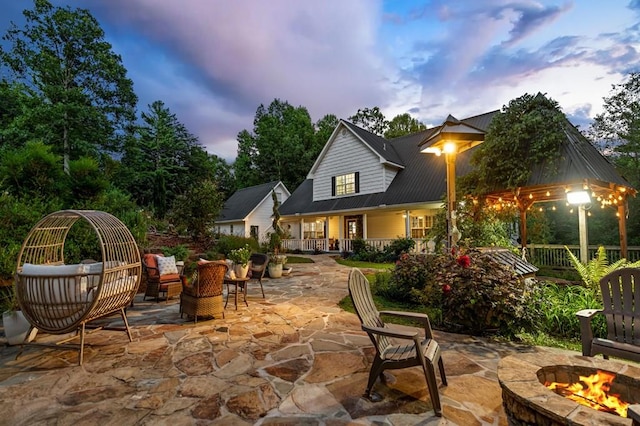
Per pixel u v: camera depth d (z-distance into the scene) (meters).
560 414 1.63
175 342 4.00
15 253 5.44
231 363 3.33
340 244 15.97
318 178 18.34
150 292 6.62
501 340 3.99
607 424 1.54
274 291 7.50
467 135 5.55
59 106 18.88
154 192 24.27
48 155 7.72
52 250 4.85
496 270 4.34
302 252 18.03
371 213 15.64
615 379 2.11
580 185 7.20
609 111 15.30
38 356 3.59
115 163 10.46
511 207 9.81
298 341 4.01
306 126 34.69
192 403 2.54
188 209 14.62
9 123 18.47
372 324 2.80
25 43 19.86
